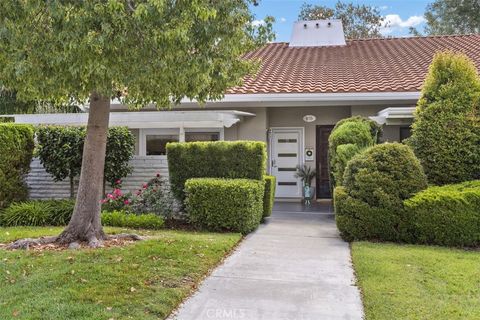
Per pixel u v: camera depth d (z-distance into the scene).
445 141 9.20
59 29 4.70
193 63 5.39
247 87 13.37
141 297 4.83
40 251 6.64
